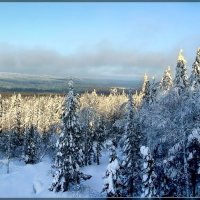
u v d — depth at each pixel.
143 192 30.55
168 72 61.62
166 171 29.95
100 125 70.62
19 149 89.12
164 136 29.12
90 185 49.31
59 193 45.09
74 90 45.25
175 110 29.27
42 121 94.88
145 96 69.12
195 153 29.02
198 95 28.62
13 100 123.56
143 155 30.75
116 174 36.75
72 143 45.41
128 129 39.22
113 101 126.50
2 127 92.31
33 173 60.44
